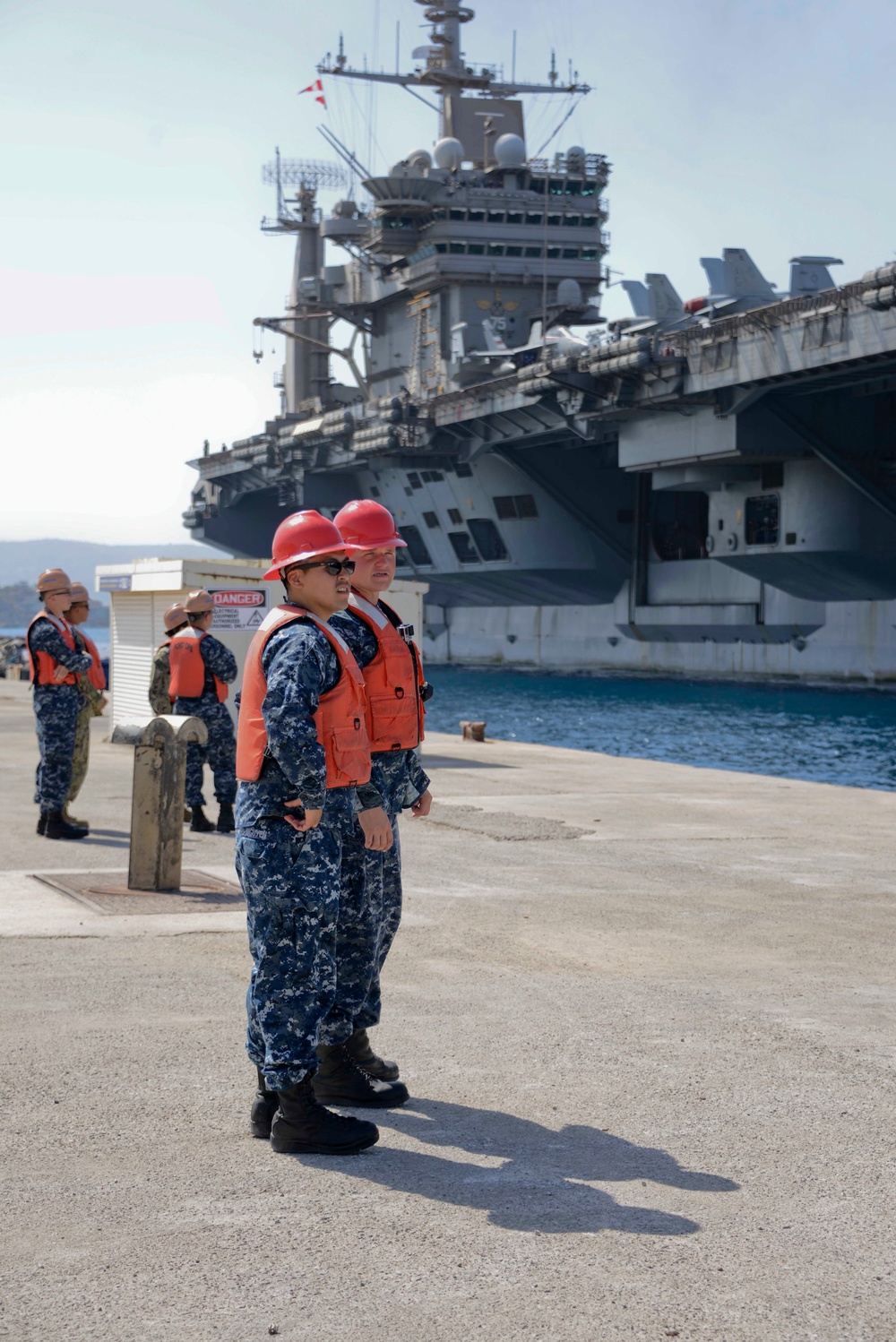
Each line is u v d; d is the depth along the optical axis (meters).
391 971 6.91
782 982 6.79
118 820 12.66
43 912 8.24
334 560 4.55
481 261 69.12
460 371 67.19
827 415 54.03
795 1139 4.56
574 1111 4.83
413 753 5.42
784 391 51.06
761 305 54.03
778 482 58.56
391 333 79.06
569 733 42.84
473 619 89.00
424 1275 3.48
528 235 69.31
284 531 4.62
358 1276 3.47
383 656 5.27
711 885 9.62
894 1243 3.72
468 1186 4.11
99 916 8.13
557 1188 4.11
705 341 49.19
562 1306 3.30
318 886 4.47
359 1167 4.27
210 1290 3.38
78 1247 3.63
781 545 58.31
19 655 44.94
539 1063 5.39
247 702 4.57
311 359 88.19
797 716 48.72
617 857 10.84
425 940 7.68
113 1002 6.20
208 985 6.54
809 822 13.28
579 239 70.38
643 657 74.69
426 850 11.05
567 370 54.44
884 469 55.03
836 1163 4.34
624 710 52.03
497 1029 5.86
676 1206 3.97
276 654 4.47
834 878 9.99
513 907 8.70
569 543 73.00
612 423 59.12
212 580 19.42
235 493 94.62
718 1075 5.25
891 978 6.90
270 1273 3.48
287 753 4.31
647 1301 3.34
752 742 39.81
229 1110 4.80
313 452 79.44
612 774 17.86
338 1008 4.91
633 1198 4.03
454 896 9.05
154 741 8.96
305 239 86.62
